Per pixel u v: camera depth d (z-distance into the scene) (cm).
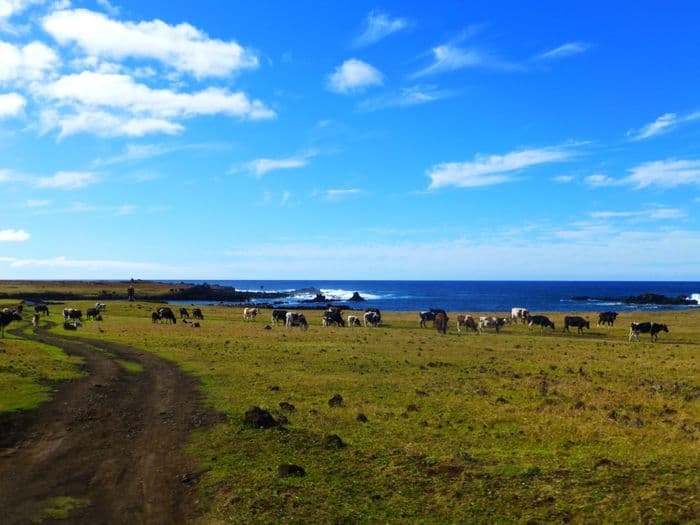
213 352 3956
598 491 1206
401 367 3312
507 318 7431
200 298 17762
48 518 1232
